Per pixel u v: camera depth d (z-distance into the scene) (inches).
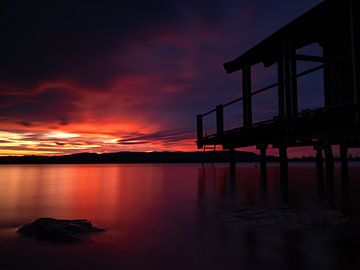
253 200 366.9
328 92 426.0
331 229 207.0
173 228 228.7
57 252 173.0
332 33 415.5
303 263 150.9
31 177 1018.1
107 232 217.5
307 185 522.6
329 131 359.6
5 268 150.4
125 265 152.9
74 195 462.3
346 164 465.4
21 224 255.4
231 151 676.1
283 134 426.6
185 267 149.5
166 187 572.7
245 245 180.5
